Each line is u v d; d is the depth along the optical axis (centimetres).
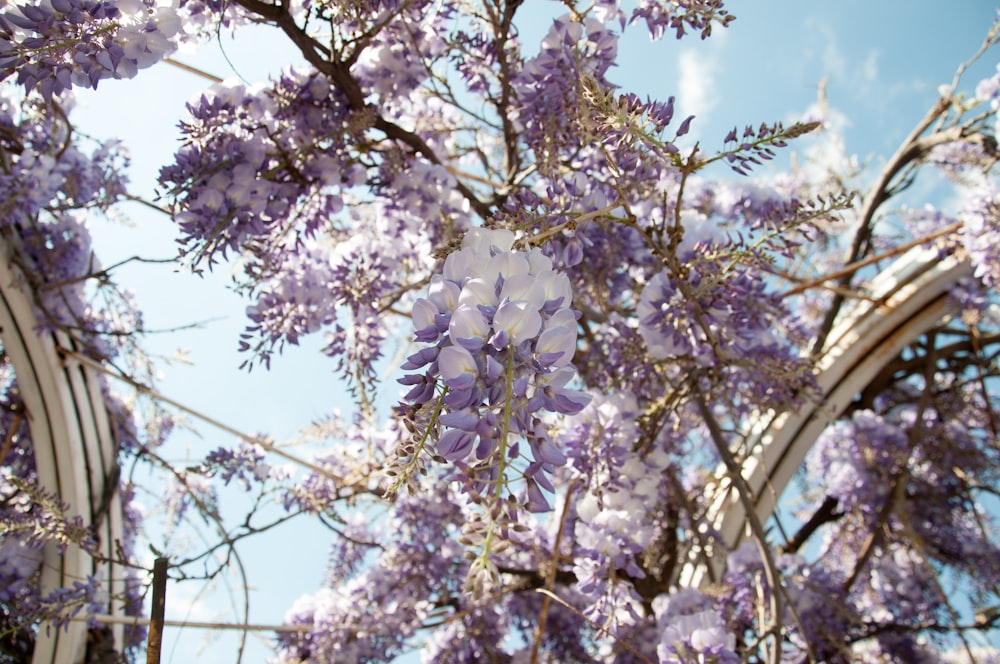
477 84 107
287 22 85
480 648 134
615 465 79
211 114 86
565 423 80
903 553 160
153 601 56
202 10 85
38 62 55
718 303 77
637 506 81
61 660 107
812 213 69
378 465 105
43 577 108
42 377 114
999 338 157
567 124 79
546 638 136
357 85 92
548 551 123
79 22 54
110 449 121
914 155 141
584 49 81
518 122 104
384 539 140
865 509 151
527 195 61
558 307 44
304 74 94
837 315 152
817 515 160
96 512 116
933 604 156
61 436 114
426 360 43
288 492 112
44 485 113
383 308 97
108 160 116
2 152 104
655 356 84
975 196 117
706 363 83
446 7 100
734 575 115
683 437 130
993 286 116
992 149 126
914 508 158
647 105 56
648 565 119
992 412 153
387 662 129
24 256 112
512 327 42
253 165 87
